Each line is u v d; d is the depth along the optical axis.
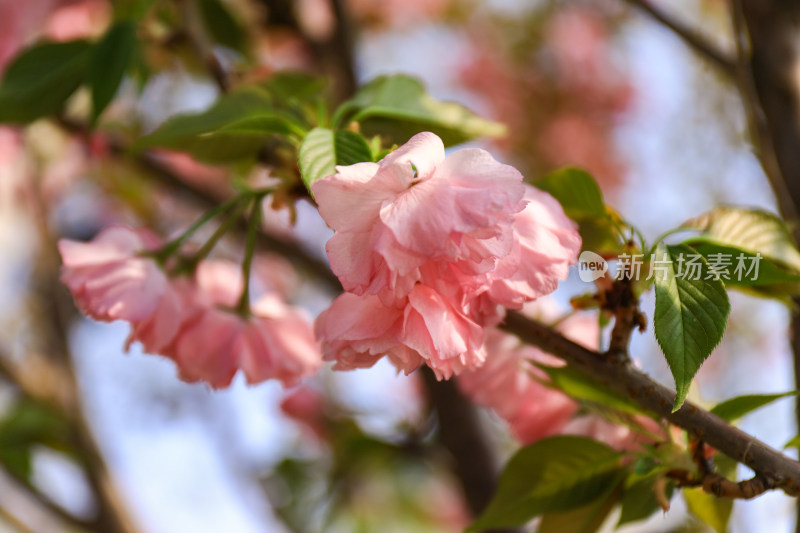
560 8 1.92
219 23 1.11
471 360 0.83
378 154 0.85
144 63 1.08
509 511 0.89
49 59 1.00
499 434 1.30
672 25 1.04
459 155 0.82
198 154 0.93
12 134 1.44
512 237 0.82
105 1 1.25
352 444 1.38
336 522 1.54
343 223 0.81
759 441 0.84
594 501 0.89
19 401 1.35
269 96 0.92
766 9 0.95
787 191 0.93
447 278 0.82
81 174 1.62
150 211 1.70
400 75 0.92
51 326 1.43
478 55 2.00
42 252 1.48
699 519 0.89
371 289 0.81
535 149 1.99
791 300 0.88
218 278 0.94
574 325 0.92
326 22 1.25
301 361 0.92
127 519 1.32
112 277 0.90
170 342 0.91
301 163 0.84
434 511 1.72
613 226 0.87
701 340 0.83
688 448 0.86
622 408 0.87
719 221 0.87
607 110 2.00
